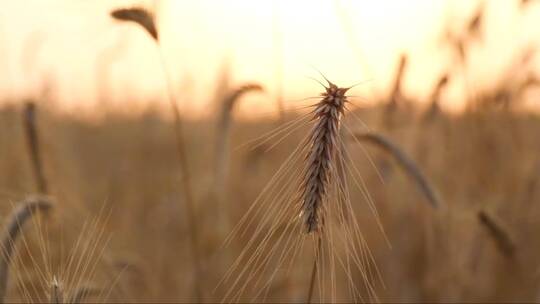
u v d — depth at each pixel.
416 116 1.24
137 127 1.47
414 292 1.12
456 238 1.13
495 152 1.24
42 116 1.19
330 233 0.67
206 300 1.03
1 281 0.82
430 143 1.23
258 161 1.30
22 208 0.84
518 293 1.08
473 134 1.25
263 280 1.05
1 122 1.15
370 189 1.20
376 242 1.17
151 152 1.39
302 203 0.66
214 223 1.21
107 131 1.48
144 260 1.07
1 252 0.82
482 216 1.05
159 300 1.02
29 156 1.09
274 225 0.68
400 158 1.03
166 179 1.31
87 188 1.27
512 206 1.17
